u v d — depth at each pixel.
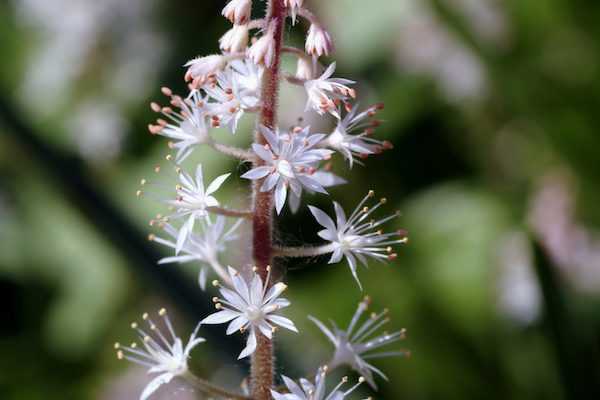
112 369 0.46
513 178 0.46
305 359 0.32
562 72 0.43
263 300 0.27
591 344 0.34
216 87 0.28
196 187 0.28
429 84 0.46
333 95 0.27
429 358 0.37
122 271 0.45
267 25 0.27
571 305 0.33
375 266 0.42
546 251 0.33
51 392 0.46
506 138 0.46
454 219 0.45
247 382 0.29
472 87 0.45
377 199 0.46
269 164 0.27
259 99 0.27
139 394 0.43
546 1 0.43
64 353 0.46
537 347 0.37
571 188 0.43
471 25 0.42
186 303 0.31
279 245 0.28
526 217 0.43
